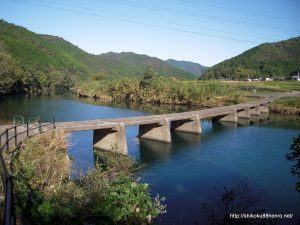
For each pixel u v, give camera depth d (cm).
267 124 6212
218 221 1468
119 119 4097
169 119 4438
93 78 17325
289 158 1266
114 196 983
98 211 934
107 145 3744
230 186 2662
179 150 3962
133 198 995
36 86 12519
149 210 1009
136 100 10544
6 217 463
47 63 18688
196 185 2681
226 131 5388
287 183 2762
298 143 1202
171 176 2919
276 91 11406
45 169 1516
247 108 6931
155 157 3612
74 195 1085
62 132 2839
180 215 2044
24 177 1270
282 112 7769
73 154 3466
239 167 3241
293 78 17875
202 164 3344
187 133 5153
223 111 5981
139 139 4575
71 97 11238
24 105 7700
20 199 933
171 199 2345
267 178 2895
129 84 10812
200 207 2180
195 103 9294
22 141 2155
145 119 4169
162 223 1909
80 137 4378
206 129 5606
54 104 8350
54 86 14338
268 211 2109
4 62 9362
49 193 1166
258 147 4153
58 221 885
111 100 10756
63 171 1650
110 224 915
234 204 1936
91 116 6450
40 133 2511
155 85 10112
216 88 9769
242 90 11506
